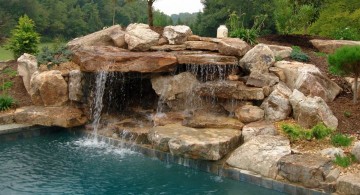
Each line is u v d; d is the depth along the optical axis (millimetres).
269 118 11367
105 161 11180
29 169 10586
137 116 13844
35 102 14688
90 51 14773
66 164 10953
